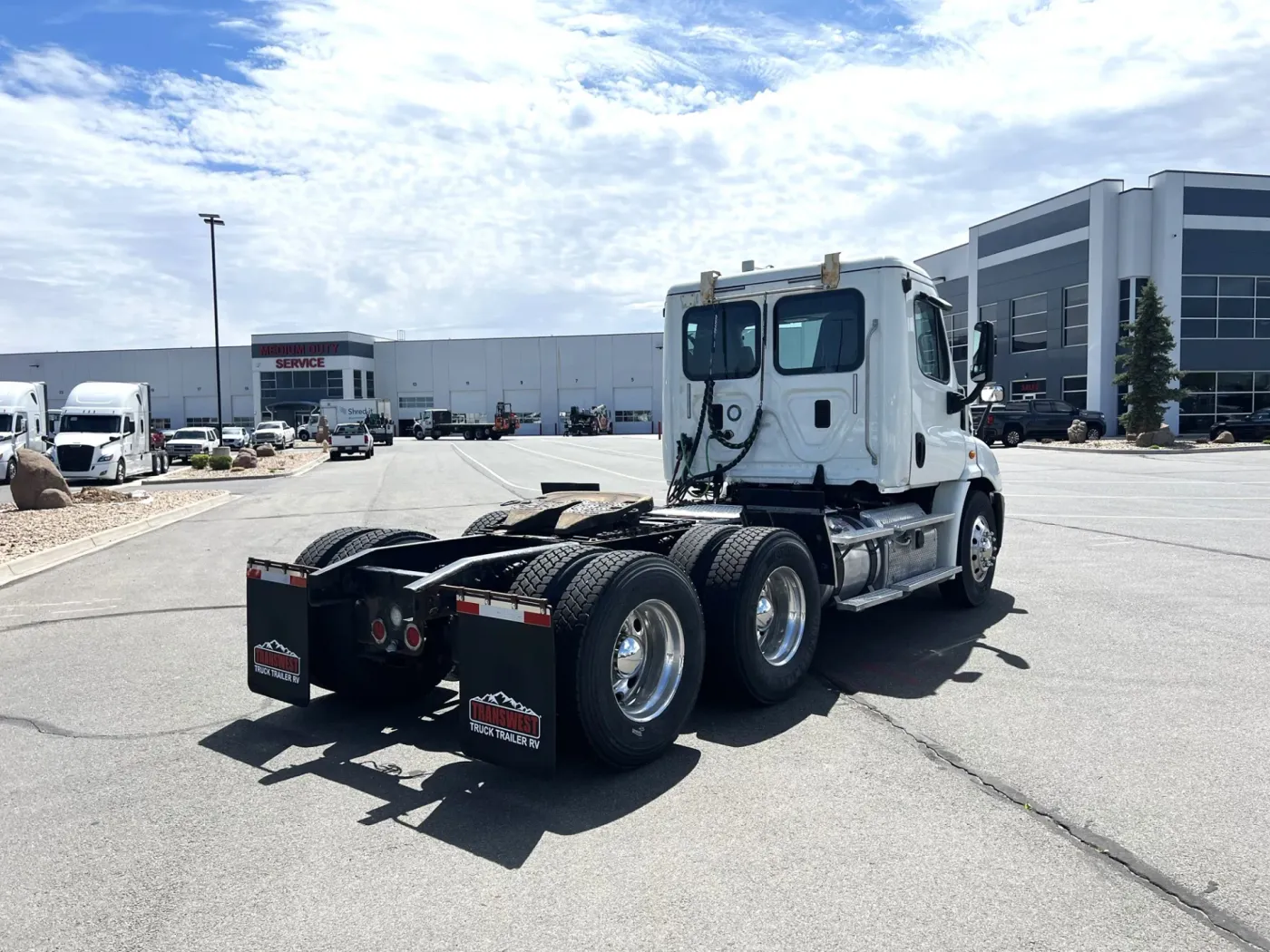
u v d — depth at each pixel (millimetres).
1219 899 3193
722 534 5492
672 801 4105
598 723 4203
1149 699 5434
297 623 4996
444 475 27547
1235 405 39938
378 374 83375
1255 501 16156
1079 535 12133
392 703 5715
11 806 4176
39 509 17906
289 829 3889
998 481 8430
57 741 5043
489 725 4121
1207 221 39031
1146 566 9844
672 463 7488
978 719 5148
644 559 4508
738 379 7078
